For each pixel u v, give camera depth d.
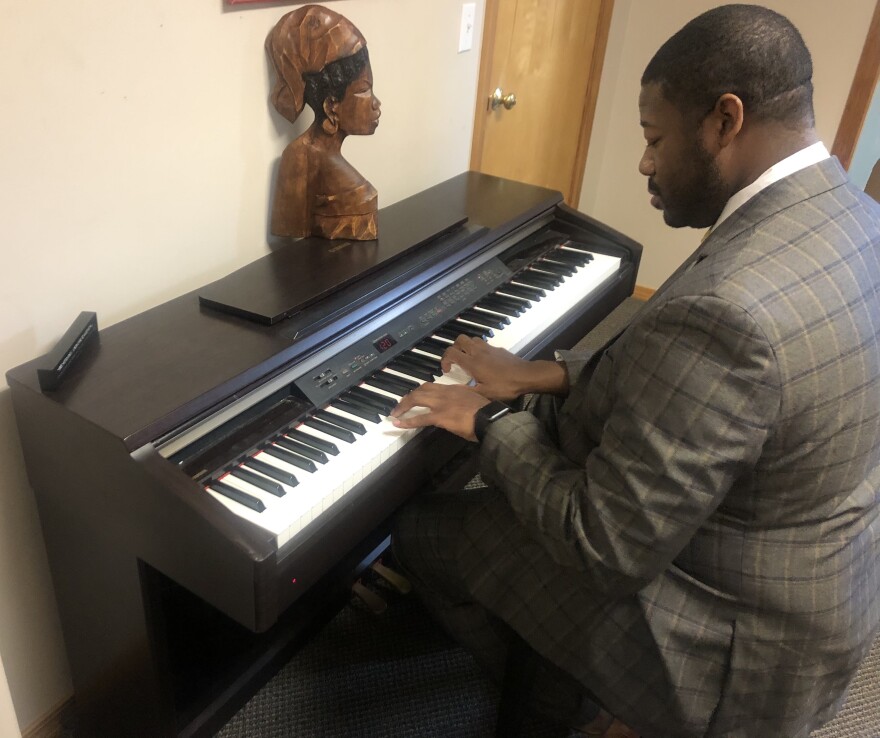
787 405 0.85
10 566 1.17
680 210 1.05
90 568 1.09
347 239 1.39
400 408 1.14
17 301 1.04
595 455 0.96
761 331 0.82
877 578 1.07
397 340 1.27
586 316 1.61
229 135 1.27
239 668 1.34
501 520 1.19
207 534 0.86
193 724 1.25
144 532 0.95
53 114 1.00
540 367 1.29
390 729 1.44
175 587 1.28
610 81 2.76
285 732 1.42
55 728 1.37
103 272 1.15
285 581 0.94
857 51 2.41
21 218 1.01
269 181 1.39
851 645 1.01
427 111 1.77
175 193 1.22
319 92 1.26
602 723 1.40
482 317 1.43
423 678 1.54
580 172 2.82
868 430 0.93
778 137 0.93
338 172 1.34
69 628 1.21
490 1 1.85
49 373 0.94
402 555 1.36
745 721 1.05
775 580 0.97
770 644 0.99
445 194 1.74
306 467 1.02
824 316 0.86
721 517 0.99
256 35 1.25
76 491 1.00
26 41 0.94
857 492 1.01
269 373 1.06
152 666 1.12
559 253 1.73
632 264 1.76
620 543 0.91
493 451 1.07
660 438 0.87
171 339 1.09
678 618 1.03
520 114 2.28
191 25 1.13
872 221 0.95
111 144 1.09
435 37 1.69
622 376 0.93
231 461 1.00
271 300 1.17
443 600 1.38
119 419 0.90
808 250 0.88
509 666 1.29
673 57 0.95
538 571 1.14
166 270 1.25
